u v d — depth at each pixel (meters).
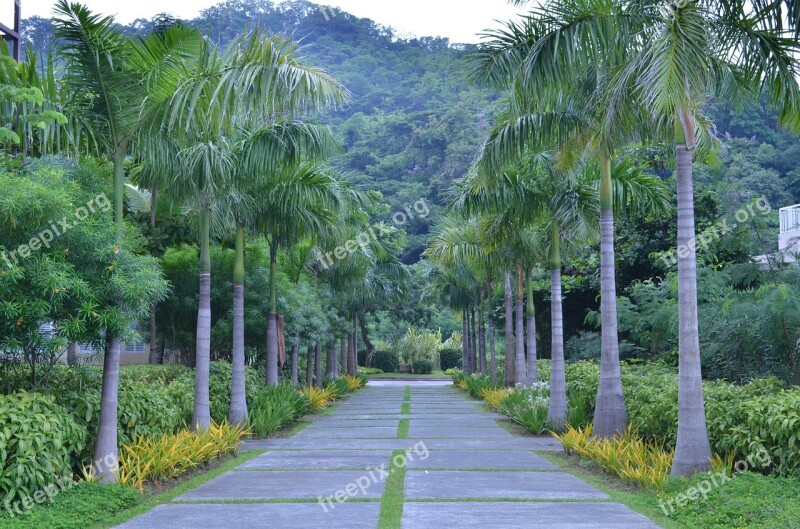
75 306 8.34
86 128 9.49
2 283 7.52
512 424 18.14
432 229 24.48
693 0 8.62
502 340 53.56
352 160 57.66
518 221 16.06
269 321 18.25
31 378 9.38
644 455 10.07
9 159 8.95
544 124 12.43
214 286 17.92
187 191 12.91
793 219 21.30
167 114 9.95
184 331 19.33
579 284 25.11
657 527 7.16
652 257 20.92
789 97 9.20
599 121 11.27
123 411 9.95
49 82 9.05
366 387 36.81
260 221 16.19
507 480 10.07
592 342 23.44
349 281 26.36
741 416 8.86
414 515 7.78
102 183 9.62
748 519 6.98
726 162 31.73
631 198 14.93
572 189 15.04
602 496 8.87
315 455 12.70
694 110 10.41
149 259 8.98
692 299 9.14
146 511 8.10
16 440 7.40
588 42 9.75
